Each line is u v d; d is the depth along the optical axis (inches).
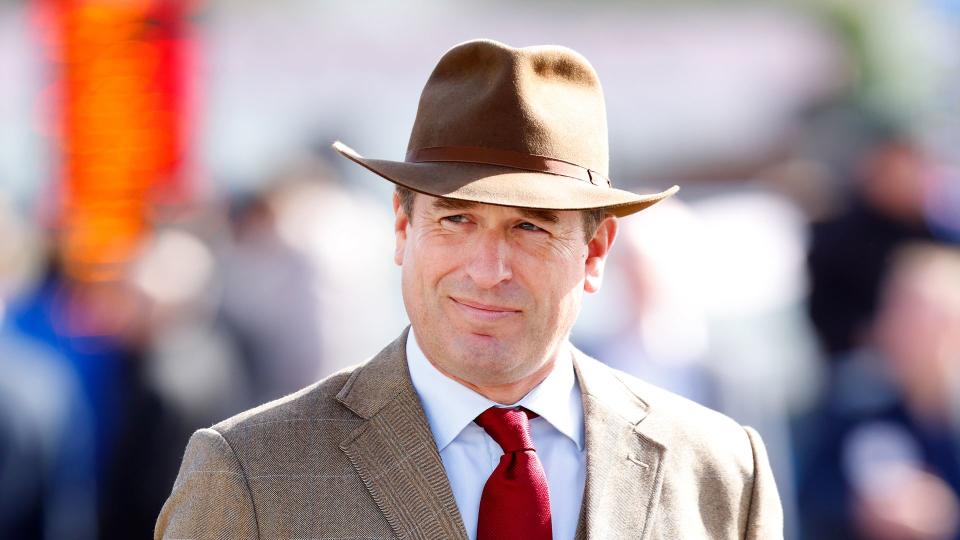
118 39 957.8
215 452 378.3
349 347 896.3
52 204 954.1
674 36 1008.9
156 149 955.3
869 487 779.4
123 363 806.5
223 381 826.2
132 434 791.7
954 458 775.1
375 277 932.0
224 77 967.0
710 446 412.5
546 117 377.7
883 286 872.9
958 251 879.7
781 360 853.8
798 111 1007.6
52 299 834.8
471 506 384.5
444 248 372.5
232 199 943.7
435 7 965.8
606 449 395.5
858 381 805.2
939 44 1087.6
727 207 950.4
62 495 771.4
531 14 975.6
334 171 943.0
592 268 407.5
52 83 960.3
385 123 971.9
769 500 415.8
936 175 960.3
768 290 880.3
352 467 380.8
